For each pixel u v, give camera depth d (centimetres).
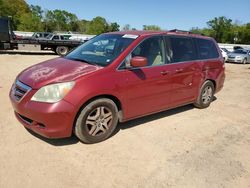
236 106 680
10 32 1853
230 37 8556
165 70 478
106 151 389
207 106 634
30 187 305
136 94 436
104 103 400
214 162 380
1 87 725
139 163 365
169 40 502
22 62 1378
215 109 634
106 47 462
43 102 355
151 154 390
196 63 554
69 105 360
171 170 353
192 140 448
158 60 474
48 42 1991
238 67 1897
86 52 473
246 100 756
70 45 2069
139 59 408
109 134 423
